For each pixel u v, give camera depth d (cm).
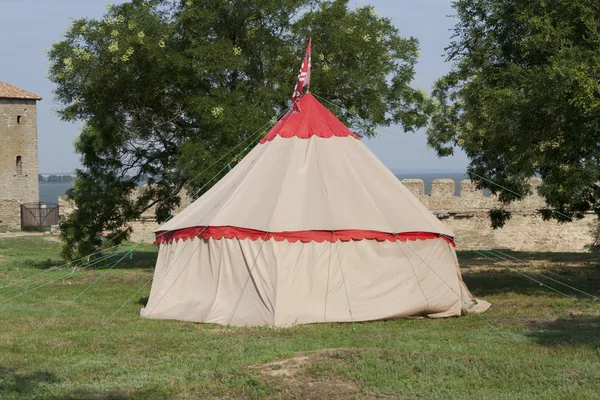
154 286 1305
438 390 752
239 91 1986
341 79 1989
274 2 2011
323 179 1272
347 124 2041
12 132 5150
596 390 748
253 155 1393
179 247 1274
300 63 2034
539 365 834
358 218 1220
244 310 1177
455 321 1205
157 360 915
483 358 861
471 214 3344
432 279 1241
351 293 1187
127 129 2108
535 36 1375
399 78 2098
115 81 2008
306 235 1182
